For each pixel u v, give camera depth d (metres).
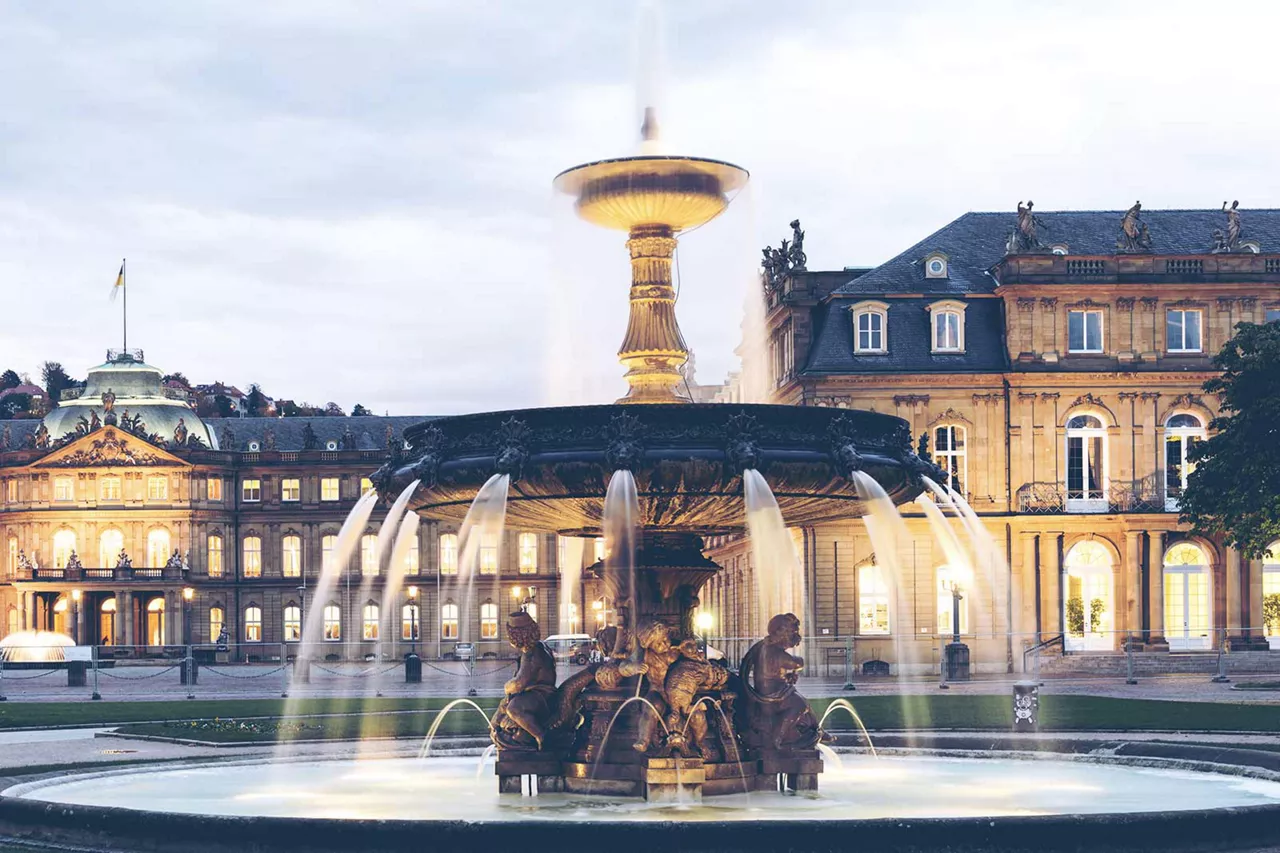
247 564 161.25
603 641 21.84
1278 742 33.53
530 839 15.95
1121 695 58.94
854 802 21.19
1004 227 94.50
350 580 158.62
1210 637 87.00
